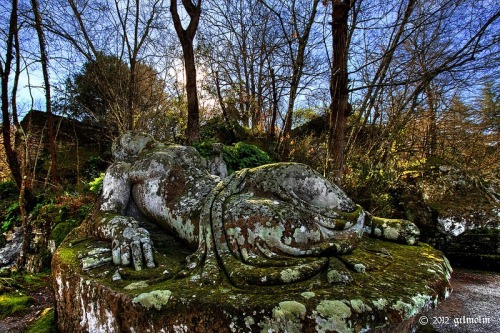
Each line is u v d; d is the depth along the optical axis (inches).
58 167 297.9
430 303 59.0
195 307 54.1
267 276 58.4
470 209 186.1
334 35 189.3
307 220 68.9
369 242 84.3
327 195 76.3
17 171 196.4
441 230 183.5
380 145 248.1
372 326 51.5
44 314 96.4
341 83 188.7
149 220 98.2
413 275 65.6
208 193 86.9
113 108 291.4
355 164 227.1
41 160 300.4
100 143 357.7
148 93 355.9
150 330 56.6
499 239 167.0
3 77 186.1
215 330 52.4
